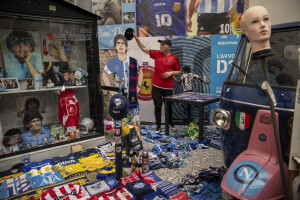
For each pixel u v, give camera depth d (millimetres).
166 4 4824
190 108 4973
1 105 3176
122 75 3658
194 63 4949
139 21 4980
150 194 2447
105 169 3047
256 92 2066
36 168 3023
